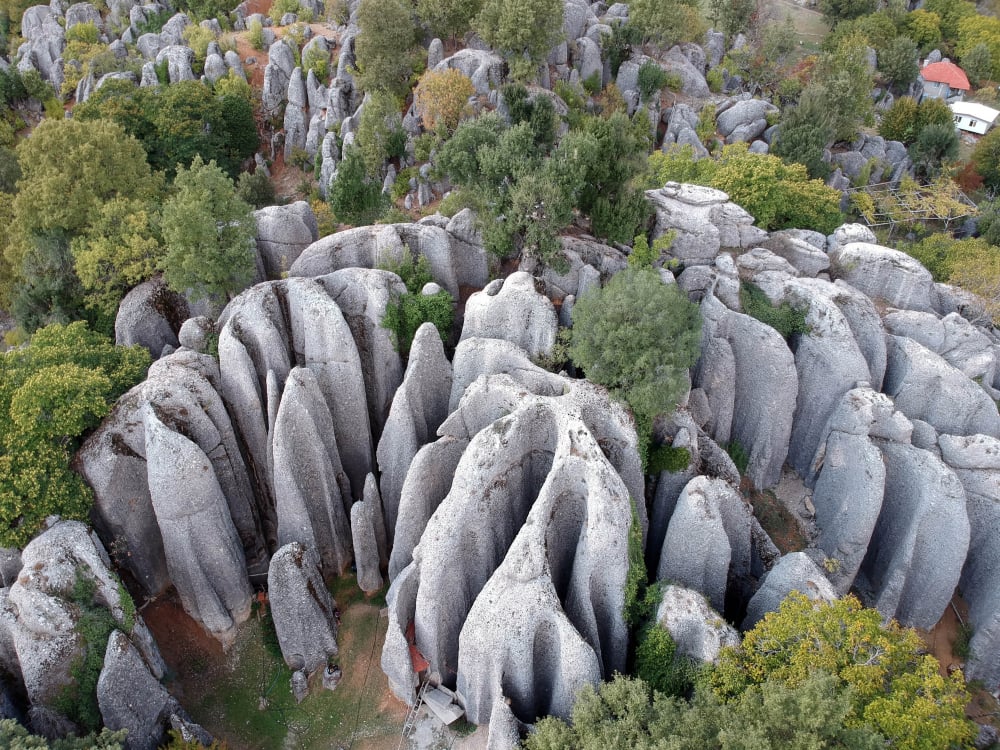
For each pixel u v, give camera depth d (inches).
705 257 1943.9
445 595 1363.2
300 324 1691.7
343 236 1872.5
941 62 4099.4
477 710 1363.2
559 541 1389.0
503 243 1791.3
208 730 1428.4
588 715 1130.7
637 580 1326.3
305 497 1592.0
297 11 3649.1
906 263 1940.2
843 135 2955.2
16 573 1406.3
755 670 1130.7
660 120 2970.0
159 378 1501.0
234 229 1790.1
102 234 1931.6
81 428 1448.1
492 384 1472.7
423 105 2472.9
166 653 1524.4
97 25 4106.8
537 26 2413.9
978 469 1622.8
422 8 2701.8
